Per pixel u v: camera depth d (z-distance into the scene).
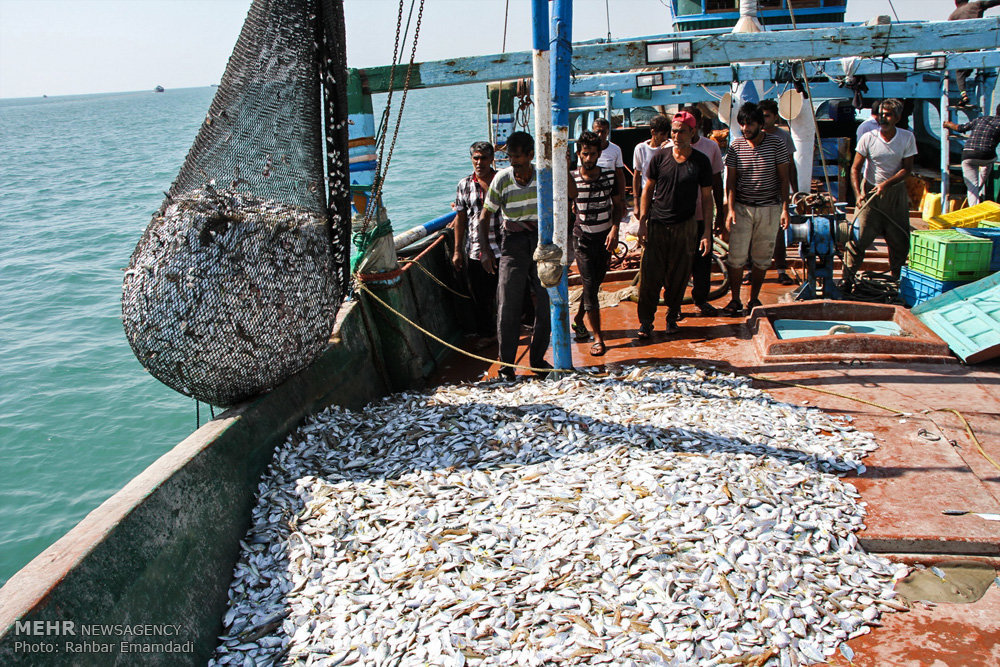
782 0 12.14
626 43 6.77
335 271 4.72
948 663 3.12
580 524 3.78
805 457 4.46
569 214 6.35
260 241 4.21
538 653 3.09
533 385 5.61
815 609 3.38
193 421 9.71
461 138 48.88
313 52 4.61
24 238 22.61
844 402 5.30
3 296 15.82
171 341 4.07
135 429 9.55
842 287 7.68
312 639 3.27
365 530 3.83
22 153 67.25
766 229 6.86
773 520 3.83
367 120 6.23
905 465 4.45
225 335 4.11
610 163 6.34
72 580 2.79
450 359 7.07
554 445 4.51
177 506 3.45
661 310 7.69
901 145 7.14
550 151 5.06
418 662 3.08
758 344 6.36
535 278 5.92
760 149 6.68
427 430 4.70
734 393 5.37
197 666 3.19
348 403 5.29
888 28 6.75
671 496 3.93
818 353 6.08
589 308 6.48
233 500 3.87
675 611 3.28
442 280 7.72
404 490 4.11
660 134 6.34
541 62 4.86
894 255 7.58
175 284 4.04
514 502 3.97
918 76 10.16
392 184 28.44
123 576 3.01
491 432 4.66
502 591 3.40
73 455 8.92
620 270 8.61
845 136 12.31
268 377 4.36
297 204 4.55
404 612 3.34
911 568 3.72
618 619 3.25
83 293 15.95
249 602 3.52
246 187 4.39
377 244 5.88
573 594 3.36
